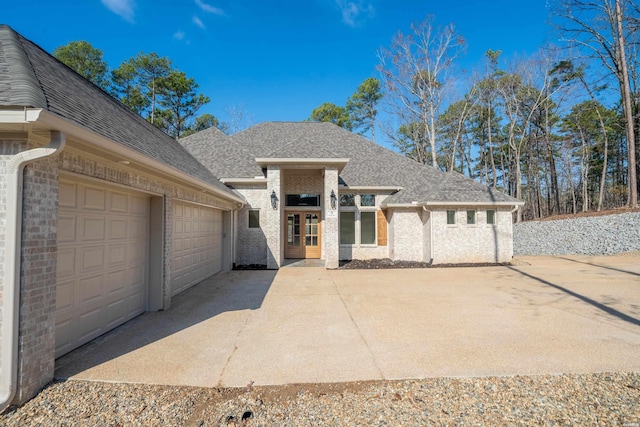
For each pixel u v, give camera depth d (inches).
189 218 360.5
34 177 134.0
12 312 124.7
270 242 509.4
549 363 160.1
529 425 111.8
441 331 211.0
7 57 144.5
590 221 653.9
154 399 130.6
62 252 171.9
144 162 195.9
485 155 1470.2
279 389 138.3
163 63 1253.1
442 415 118.1
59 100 146.6
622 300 289.1
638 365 157.1
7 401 122.1
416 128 1198.3
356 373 151.8
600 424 111.7
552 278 402.0
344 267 516.1
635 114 995.3
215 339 198.7
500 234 548.7
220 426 113.9
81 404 126.6
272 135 730.2
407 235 582.2
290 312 260.4
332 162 498.9
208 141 672.4
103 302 208.4
